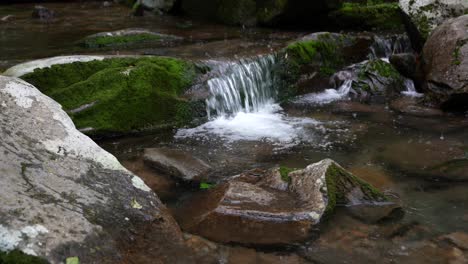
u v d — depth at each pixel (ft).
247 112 22.81
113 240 9.87
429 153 17.33
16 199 9.41
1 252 8.34
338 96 25.30
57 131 11.85
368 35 30.09
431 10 26.63
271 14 32.73
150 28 34.14
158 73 20.53
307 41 26.91
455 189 14.44
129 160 16.48
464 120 20.90
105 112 18.72
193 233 11.69
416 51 28.19
